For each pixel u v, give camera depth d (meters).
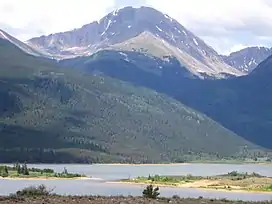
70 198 50.19
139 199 52.69
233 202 59.38
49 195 53.62
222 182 171.62
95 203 46.72
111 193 112.81
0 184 155.75
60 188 135.62
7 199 47.38
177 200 56.19
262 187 157.75
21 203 44.91
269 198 115.75
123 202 48.31
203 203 54.94
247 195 129.75
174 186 166.38
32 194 54.00
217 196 117.25
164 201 53.00
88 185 161.50
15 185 147.12
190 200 57.53
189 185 167.38
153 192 59.84
